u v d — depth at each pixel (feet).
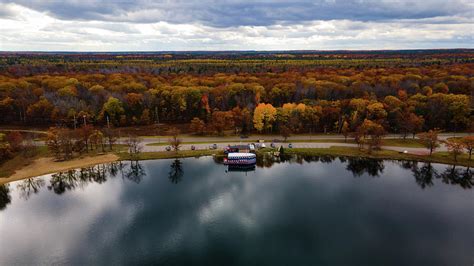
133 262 259.60
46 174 428.56
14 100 650.02
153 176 431.02
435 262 257.14
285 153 501.15
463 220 317.22
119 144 548.31
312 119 599.16
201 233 300.61
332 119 610.24
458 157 465.47
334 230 302.04
